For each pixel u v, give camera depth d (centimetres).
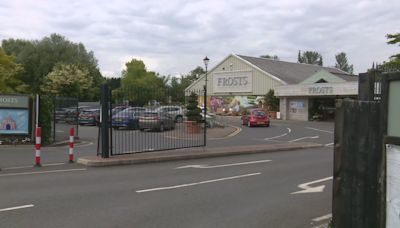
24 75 7412
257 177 1193
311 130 3597
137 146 1908
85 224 695
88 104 4572
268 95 5934
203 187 1033
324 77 5538
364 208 468
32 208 792
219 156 1730
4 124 2014
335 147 507
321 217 768
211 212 790
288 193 977
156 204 843
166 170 1304
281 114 5634
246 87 6619
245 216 767
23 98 2034
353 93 4756
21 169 1276
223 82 6925
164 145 1962
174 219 737
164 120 2042
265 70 6450
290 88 5403
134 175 1195
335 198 508
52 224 691
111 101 1484
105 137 1448
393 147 411
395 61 2294
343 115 495
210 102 7125
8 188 974
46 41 8006
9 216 736
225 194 954
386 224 420
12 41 8256
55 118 2142
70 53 8012
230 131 3309
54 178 1120
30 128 2047
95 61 8669
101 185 1030
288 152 1948
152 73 9344
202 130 2455
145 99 1797
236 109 6712
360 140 473
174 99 2030
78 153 1692
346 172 491
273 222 731
